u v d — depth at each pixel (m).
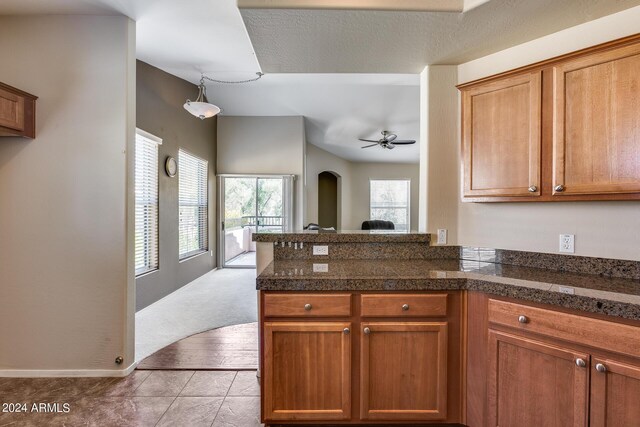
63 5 2.16
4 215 2.25
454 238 2.18
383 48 1.95
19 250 2.26
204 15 2.53
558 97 1.58
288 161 6.29
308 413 1.61
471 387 1.59
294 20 1.67
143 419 1.83
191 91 5.03
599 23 1.67
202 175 5.73
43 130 2.25
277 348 1.61
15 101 2.10
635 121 1.39
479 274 1.67
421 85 2.31
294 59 2.10
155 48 3.31
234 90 5.16
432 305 1.60
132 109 2.35
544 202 1.85
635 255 1.59
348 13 1.61
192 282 5.13
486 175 1.84
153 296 4.01
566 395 1.32
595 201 1.67
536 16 1.64
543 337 1.38
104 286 2.28
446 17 1.64
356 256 2.17
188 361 2.49
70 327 2.27
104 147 2.27
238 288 4.77
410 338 1.61
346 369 1.60
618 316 1.20
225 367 2.40
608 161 1.46
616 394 1.21
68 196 2.26
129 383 2.19
